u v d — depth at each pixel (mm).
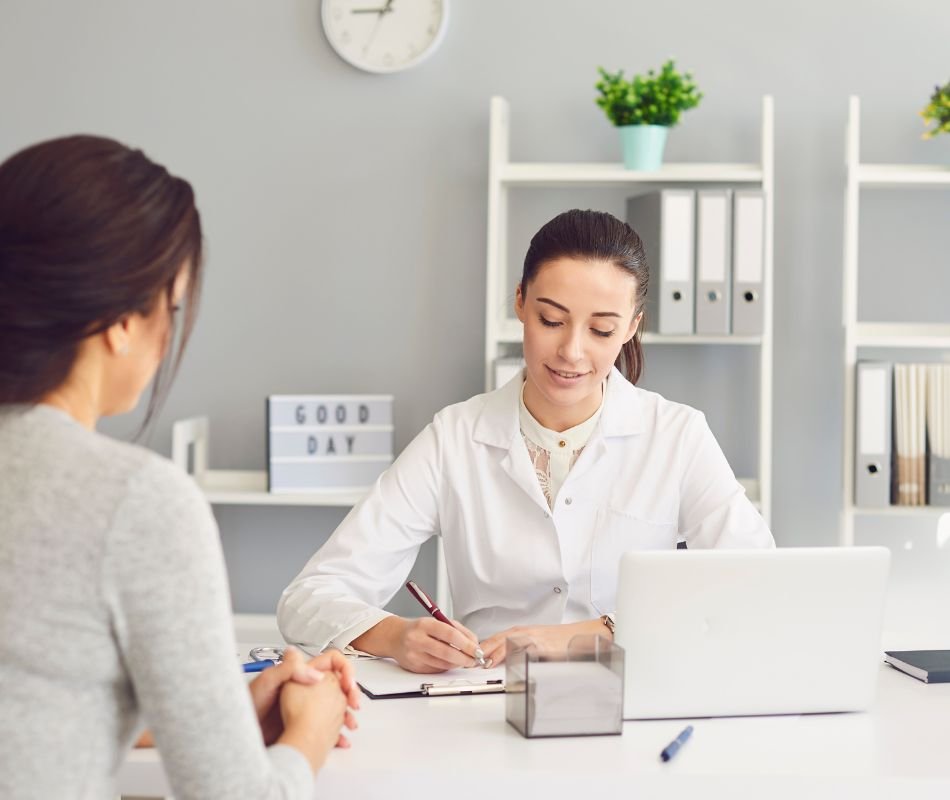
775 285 3053
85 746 910
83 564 884
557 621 1904
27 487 896
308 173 3139
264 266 3156
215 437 3174
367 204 3129
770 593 1407
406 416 3145
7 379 919
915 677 1644
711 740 1333
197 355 3176
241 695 960
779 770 1225
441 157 3104
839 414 3057
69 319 914
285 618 1799
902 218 3035
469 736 1325
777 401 3062
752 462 3080
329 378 3156
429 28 3053
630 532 1915
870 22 3012
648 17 3039
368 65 3074
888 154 3023
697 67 3043
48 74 3170
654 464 1940
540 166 2908
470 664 1576
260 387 3168
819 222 3035
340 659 1285
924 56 3004
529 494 1892
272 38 3127
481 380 3125
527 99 3076
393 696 1485
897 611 3061
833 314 3045
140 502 899
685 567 1385
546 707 1322
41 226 903
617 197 3068
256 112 3141
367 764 1219
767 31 3025
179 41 3145
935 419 2777
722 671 1410
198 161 3158
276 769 1045
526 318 1816
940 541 3055
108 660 906
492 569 1922
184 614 907
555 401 1825
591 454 1908
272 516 3180
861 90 3018
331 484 2961
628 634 1393
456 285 3117
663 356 3088
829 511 3059
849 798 1209
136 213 933
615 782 1201
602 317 1755
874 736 1356
